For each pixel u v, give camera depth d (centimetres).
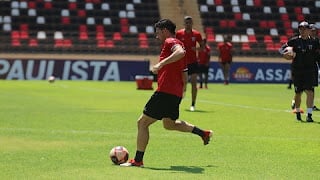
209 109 2491
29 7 5931
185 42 2297
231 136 1620
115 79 5062
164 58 1132
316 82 2017
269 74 5306
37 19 5869
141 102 2794
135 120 1992
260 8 6328
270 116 2206
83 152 1305
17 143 1436
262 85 4841
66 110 2341
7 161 1179
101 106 2552
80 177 1013
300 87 2014
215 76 5191
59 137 1552
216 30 6081
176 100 1145
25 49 5522
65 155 1263
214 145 1445
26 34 5712
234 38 6038
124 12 6066
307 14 6394
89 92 3509
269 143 1493
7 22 5784
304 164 1191
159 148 1381
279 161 1225
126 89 3859
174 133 1656
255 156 1288
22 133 1620
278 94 3644
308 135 1662
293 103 2364
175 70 1143
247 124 1927
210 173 1074
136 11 6094
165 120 1189
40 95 3194
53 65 5019
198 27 6078
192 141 1505
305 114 2300
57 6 5997
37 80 4912
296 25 6284
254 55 5884
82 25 5900
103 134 1620
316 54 1989
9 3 5909
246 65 5262
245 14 6256
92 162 1174
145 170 1092
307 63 1989
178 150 1355
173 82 1138
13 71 4972
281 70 5328
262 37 6103
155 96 1138
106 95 3266
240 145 1452
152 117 1131
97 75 5053
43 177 1012
